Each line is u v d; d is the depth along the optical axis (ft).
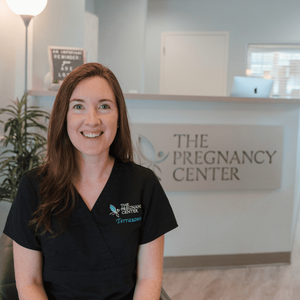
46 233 3.19
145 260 3.55
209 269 9.09
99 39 17.48
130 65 17.56
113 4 17.38
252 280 8.57
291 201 9.39
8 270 3.67
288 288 8.23
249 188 9.11
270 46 20.89
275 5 20.44
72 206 3.24
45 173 3.41
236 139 8.92
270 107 9.05
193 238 9.09
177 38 20.57
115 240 3.27
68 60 9.04
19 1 7.71
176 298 7.63
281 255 9.48
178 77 20.76
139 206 3.46
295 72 21.16
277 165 9.16
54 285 3.25
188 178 8.82
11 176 6.95
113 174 3.50
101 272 3.24
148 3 20.45
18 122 7.32
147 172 3.68
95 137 3.26
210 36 20.53
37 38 9.25
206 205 9.05
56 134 3.32
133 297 3.43
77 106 3.30
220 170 8.93
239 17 20.47
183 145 8.73
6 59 8.17
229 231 9.20
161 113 8.66
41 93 8.24
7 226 3.33
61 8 10.47
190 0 20.39
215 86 20.74
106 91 3.33
